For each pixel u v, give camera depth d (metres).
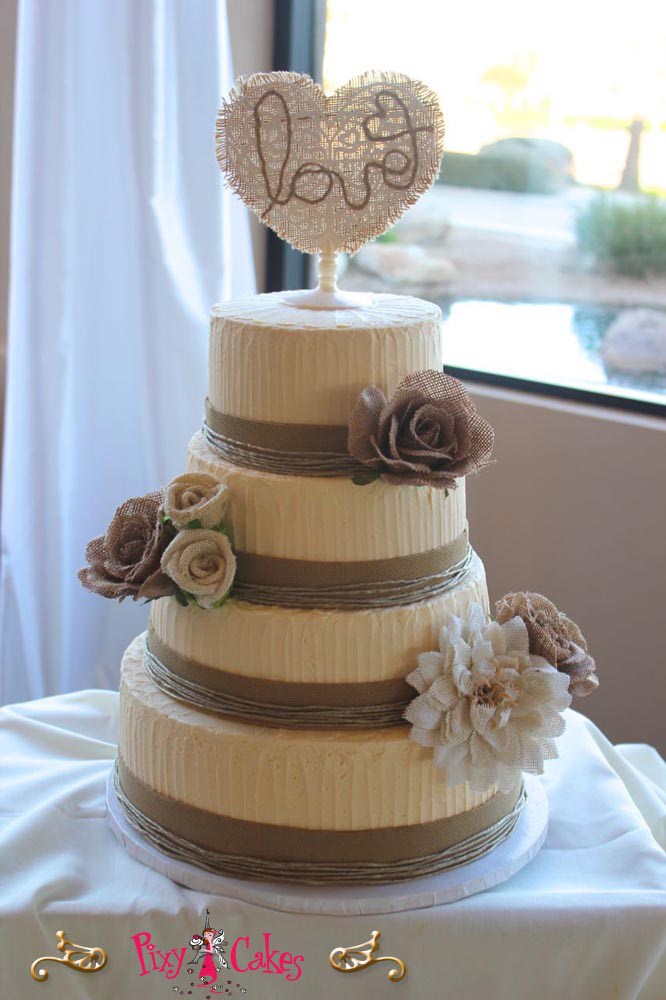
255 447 1.18
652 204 2.20
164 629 1.26
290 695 1.17
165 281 2.00
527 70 2.28
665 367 2.22
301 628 1.15
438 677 1.15
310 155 1.22
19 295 2.02
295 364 1.14
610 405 2.07
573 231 2.29
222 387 1.21
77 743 1.51
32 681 2.18
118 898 1.16
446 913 1.14
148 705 1.23
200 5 1.91
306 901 1.14
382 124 1.21
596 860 1.27
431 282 2.48
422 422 1.12
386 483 1.14
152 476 2.10
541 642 1.24
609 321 2.28
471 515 2.21
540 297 2.36
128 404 2.16
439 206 2.44
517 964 1.15
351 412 1.12
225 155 1.25
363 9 2.29
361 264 2.53
